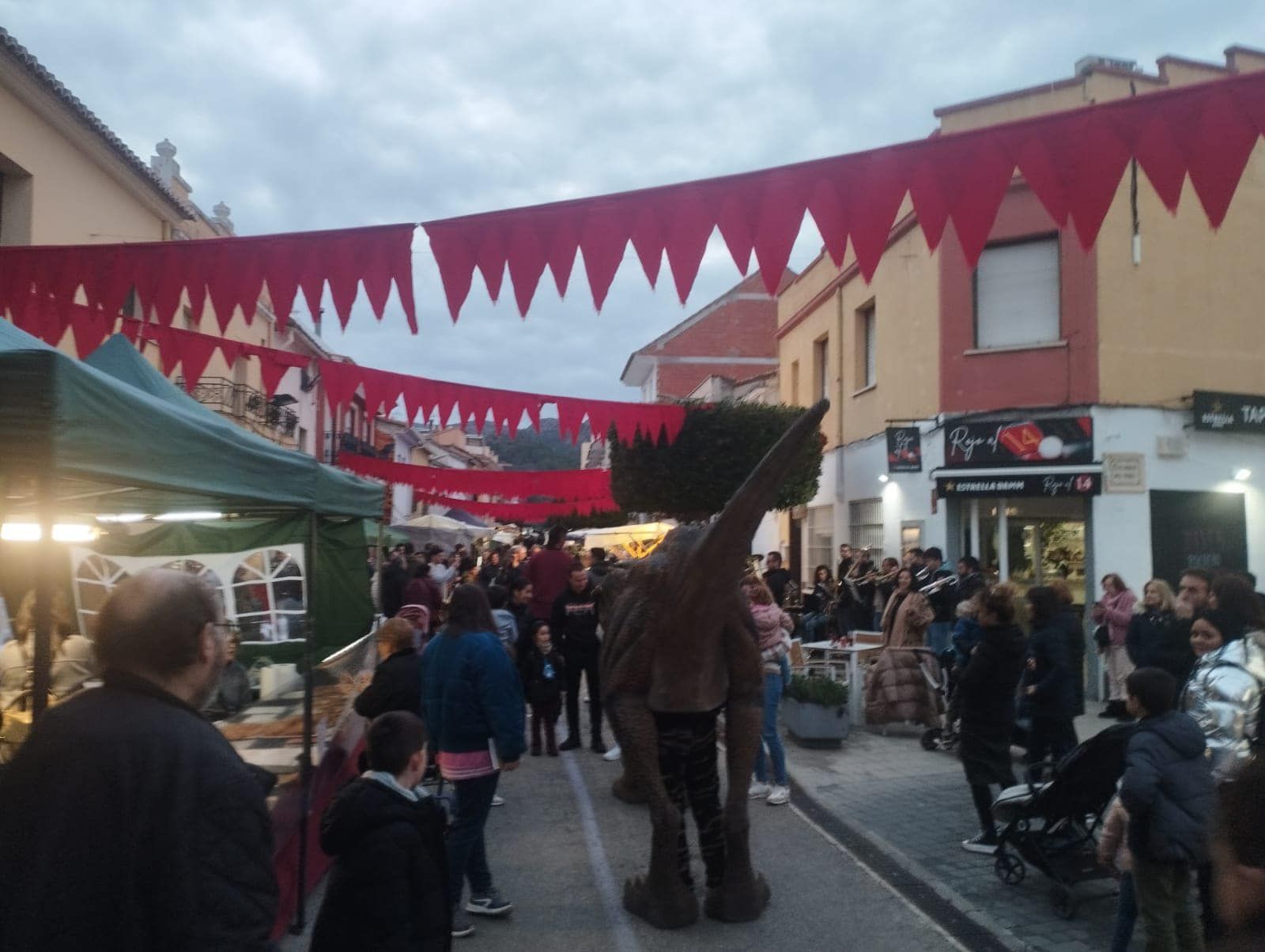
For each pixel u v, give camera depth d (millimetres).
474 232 2725
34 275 3357
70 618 5648
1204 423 12594
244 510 5809
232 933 1766
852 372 17438
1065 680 6664
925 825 6676
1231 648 4273
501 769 5055
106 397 3174
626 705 5141
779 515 23547
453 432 61906
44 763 1819
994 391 13383
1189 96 2201
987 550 13547
